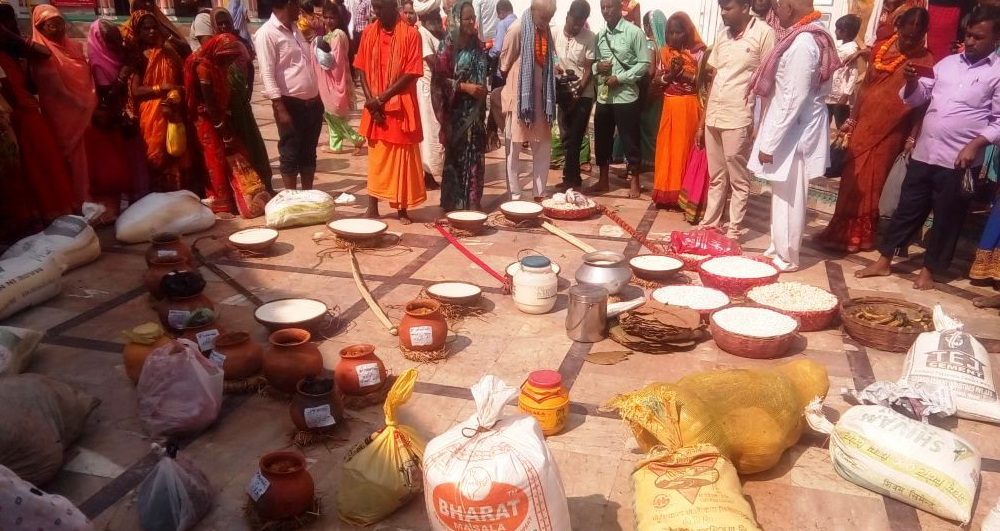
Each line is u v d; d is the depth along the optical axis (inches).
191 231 230.2
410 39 223.1
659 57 294.4
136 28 232.8
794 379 128.6
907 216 194.7
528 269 175.2
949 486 109.2
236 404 138.4
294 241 226.4
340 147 345.1
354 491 107.3
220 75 235.5
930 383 136.0
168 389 126.3
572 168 283.9
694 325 157.8
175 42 242.1
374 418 133.5
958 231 189.6
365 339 163.9
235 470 119.7
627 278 180.1
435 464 97.3
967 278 203.6
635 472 108.0
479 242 227.5
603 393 142.6
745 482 118.9
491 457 95.0
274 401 139.4
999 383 147.7
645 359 155.9
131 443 126.8
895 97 208.1
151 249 190.1
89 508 110.5
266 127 392.2
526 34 241.9
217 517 108.9
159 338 143.3
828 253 224.8
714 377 121.9
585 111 274.8
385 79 227.0
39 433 113.4
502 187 294.0
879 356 158.6
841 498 115.0
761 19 220.1
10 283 171.3
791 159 194.5
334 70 324.2
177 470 105.8
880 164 215.0
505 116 260.8
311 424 124.8
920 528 108.6
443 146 268.1
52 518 94.2
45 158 213.9
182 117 241.6
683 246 212.7
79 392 129.2
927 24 198.7
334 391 127.3
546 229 238.7
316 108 255.8
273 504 104.7
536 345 161.9
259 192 248.7
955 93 178.2
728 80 215.2
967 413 133.9
